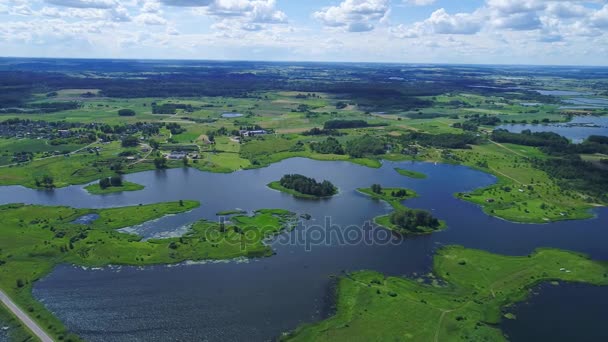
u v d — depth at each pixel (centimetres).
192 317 13625
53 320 13338
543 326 13300
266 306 14162
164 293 14862
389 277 15925
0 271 16112
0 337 12456
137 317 13612
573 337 12850
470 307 14050
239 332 12925
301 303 14338
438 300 14450
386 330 12912
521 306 14312
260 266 16712
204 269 16475
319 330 12925
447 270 16500
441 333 12762
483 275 16125
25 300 14312
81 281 15575
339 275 16088
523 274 16188
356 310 13900
